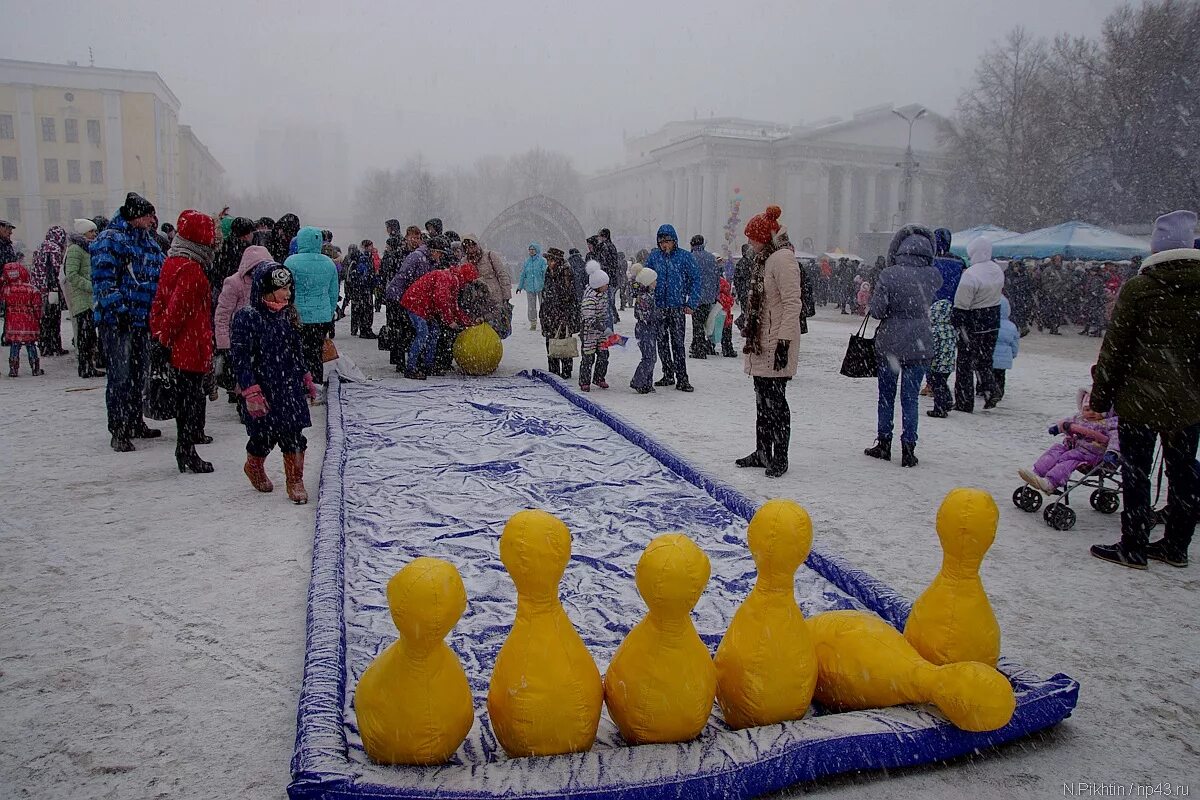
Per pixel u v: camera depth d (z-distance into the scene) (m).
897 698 2.82
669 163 80.00
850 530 5.11
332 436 6.83
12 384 9.91
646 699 2.56
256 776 2.61
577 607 3.82
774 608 2.75
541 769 2.42
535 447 6.97
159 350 5.97
